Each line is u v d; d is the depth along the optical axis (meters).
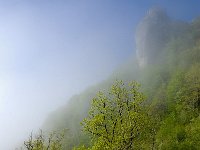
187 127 85.50
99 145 34.81
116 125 35.88
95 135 35.62
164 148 71.88
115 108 36.81
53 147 40.06
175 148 73.75
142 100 37.69
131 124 35.91
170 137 78.62
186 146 73.88
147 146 39.78
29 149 39.06
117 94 37.25
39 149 39.06
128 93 37.72
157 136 74.69
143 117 36.94
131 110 37.12
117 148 34.75
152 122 40.91
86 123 36.09
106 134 35.28
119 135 35.47
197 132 78.06
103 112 36.06
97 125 35.62
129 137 35.59
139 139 37.19
